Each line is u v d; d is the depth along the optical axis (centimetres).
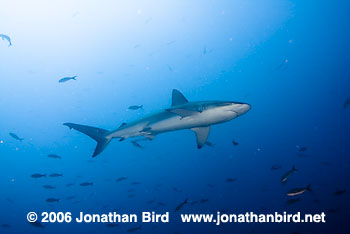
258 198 1711
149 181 1892
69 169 2295
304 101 3972
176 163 2261
